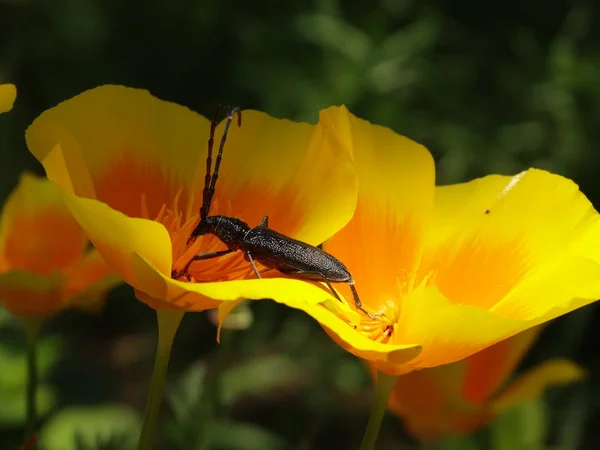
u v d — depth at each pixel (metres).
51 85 0.52
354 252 0.17
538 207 0.17
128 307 0.48
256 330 0.41
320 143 0.17
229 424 0.31
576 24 0.47
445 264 0.18
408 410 0.21
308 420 0.39
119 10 0.53
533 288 0.16
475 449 0.27
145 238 0.15
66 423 0.32
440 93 0.46
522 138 0.44
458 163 0.43
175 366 0.43
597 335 0.42
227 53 0.53
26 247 0.21
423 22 0.45
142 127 0.17
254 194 0.17
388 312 0.17
